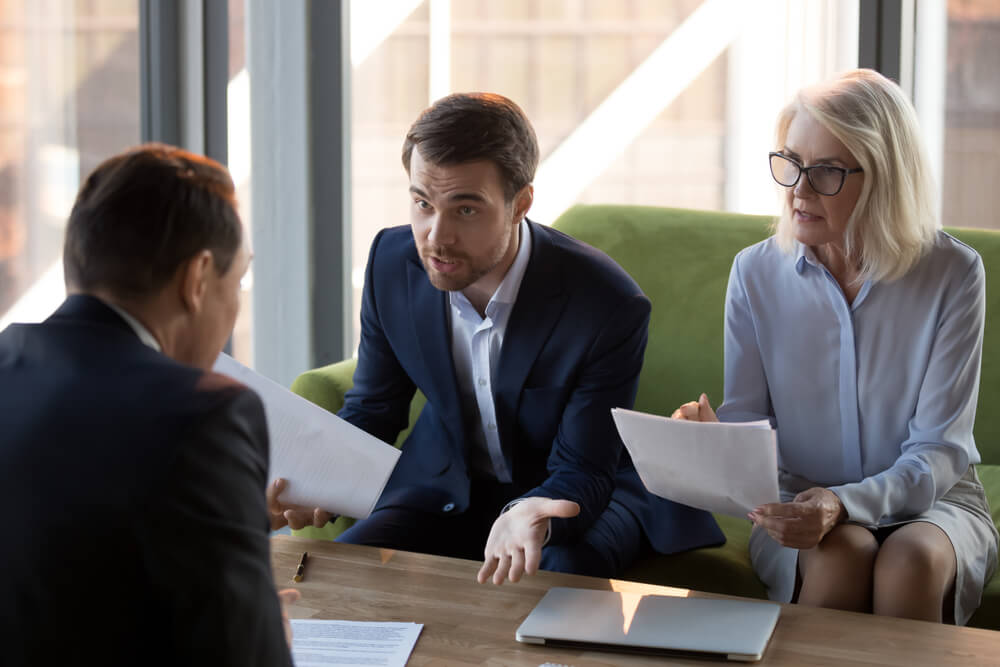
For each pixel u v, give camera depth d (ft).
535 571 4.59
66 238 2.81
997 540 5.74
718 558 5.95
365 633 4.17
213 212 2.82
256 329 10.33
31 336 2.71
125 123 10.18
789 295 5.91
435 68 13.24
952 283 5.58
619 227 8.21
